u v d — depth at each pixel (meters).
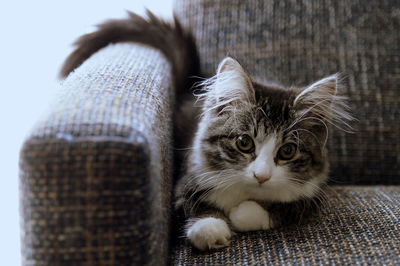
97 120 0.35
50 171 0.34
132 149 0.35
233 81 0.49
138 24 0.61
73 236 0.35
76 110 0.36
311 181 0.49
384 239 0.41
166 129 0.45
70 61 0.58
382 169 0.57
